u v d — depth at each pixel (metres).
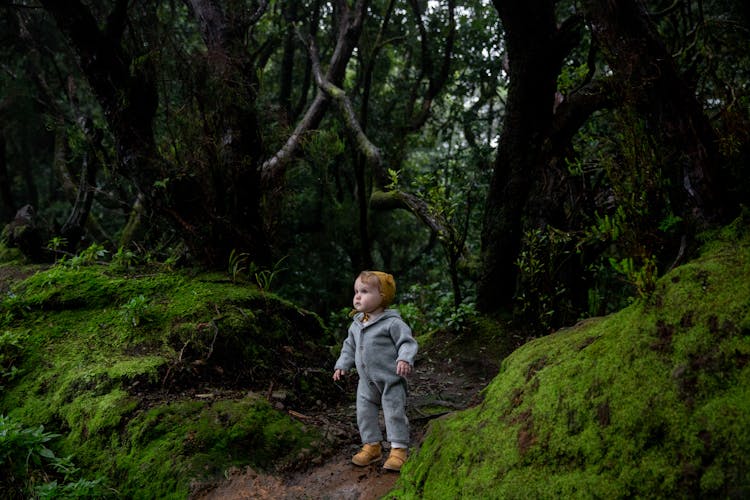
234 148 5.38
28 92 10.46
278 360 4.26
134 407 3.29
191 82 5.17
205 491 2.80
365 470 3.06
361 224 8.83
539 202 5.59
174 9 9.35
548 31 5.39
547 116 5.72
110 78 5.02
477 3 10.32
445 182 9.48
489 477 1.97
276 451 3.17
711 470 1.46
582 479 1.70
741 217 2.58
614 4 3.29
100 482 2.96
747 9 4.14
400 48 11.98
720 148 2.86
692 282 1.88
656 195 3.00
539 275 5.39
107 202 8.75
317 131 6.21
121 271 5.09
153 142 5.27
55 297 4.46
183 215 5.22
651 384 1.72
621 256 5.31
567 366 2.09
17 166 13.40
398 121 11.85
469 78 10.17
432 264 11.31
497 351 5.58
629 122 3.12
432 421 2.64
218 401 3.41
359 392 3.25
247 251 5.43
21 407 3.54
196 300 4.40
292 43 11.20
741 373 1.56
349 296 11.82
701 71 3.93
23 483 2.92
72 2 4.85
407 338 3.11
